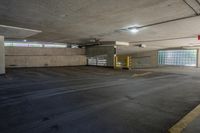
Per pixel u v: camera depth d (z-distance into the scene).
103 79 7.05
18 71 9.97
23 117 2.78
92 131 2.27
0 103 3.57
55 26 6.24
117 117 2.77
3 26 6.05
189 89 5.04
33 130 2.30
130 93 4.50
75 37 9.54
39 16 4.78
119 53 16.92
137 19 5.07
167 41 11.03
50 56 13.43
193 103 3.56
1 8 4.03
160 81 6.57
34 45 12.90
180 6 3.84
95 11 4.27
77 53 15.08
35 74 8.66
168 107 3.29
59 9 4.11
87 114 2.91
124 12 4.34
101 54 13.70
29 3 3.68
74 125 2.46
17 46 11.88
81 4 3.75
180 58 15.37
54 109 3.18
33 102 3.65
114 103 3.57
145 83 6.10
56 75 8.34
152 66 16.80
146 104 3.50
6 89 4.97
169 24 5.69
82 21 5.40
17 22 5.56
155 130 2.28
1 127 2.40
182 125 2.44
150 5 3.79
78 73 9.23
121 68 12.31
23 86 5.44
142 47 14.09
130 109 3.18
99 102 3.65
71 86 5.48
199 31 7.02
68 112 3.02
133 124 2.48
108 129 2.32
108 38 9.95
